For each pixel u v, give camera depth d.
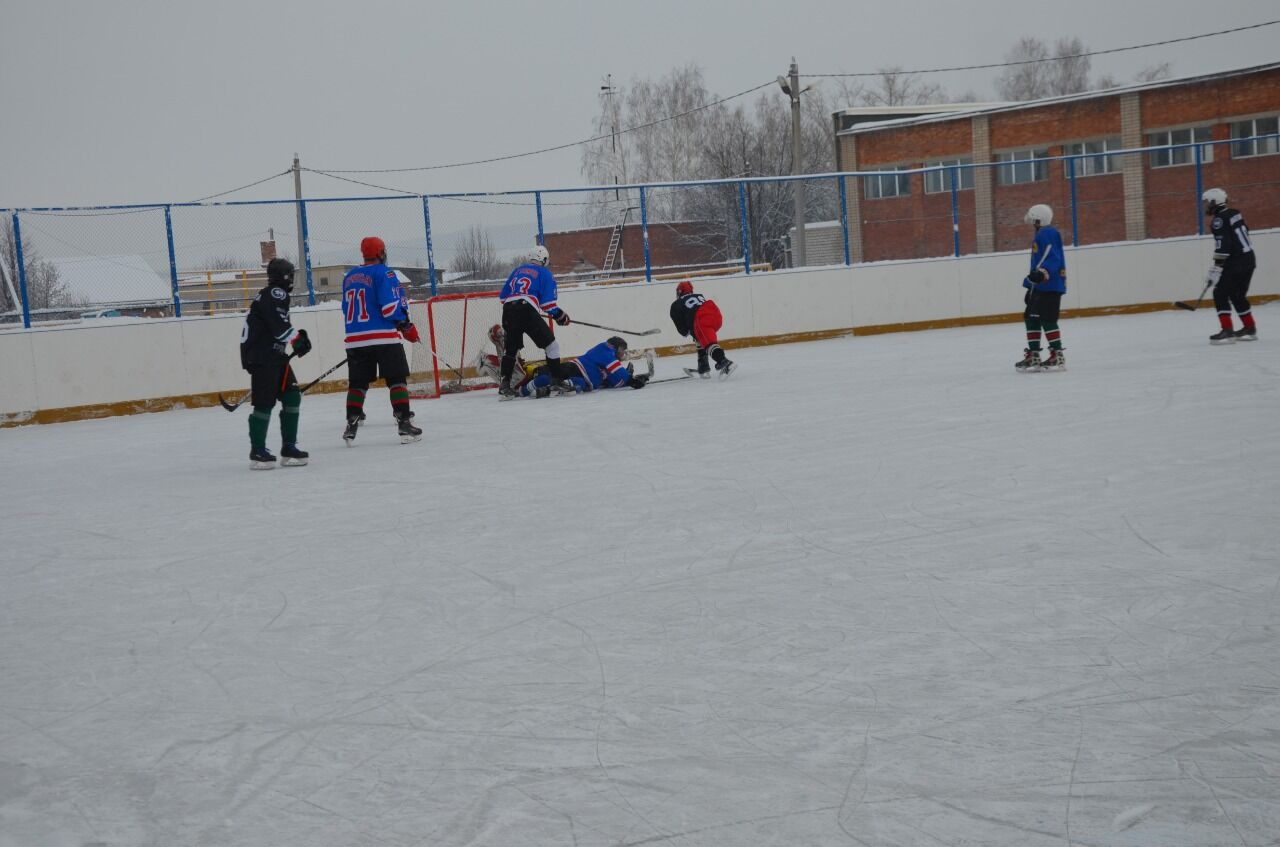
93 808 2.71
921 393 10.08
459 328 14.31
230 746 3.05
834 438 7.84
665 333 17.61
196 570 5.12
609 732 2.99
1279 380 9.20
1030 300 10.99
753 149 51.31
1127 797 2.49
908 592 4.10
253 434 8.17
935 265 19.31
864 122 39.31
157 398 14.27
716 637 3.73
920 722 2.94
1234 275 12.41
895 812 2.48
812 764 2.73
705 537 5.14
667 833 2.44
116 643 4.06
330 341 15.30
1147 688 3.09
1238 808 2.43
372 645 3.86
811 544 4.90
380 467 7.95
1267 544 4.45
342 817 2.59
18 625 4.36
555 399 11.96
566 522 5.66
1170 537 4.63
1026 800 2.50
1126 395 8.95
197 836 2.54
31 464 9.54
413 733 3.06
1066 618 3.70
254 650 3.88
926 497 5.71
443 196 16.17
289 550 5.41
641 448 7.98
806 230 20.67
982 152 35.28
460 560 4.99
